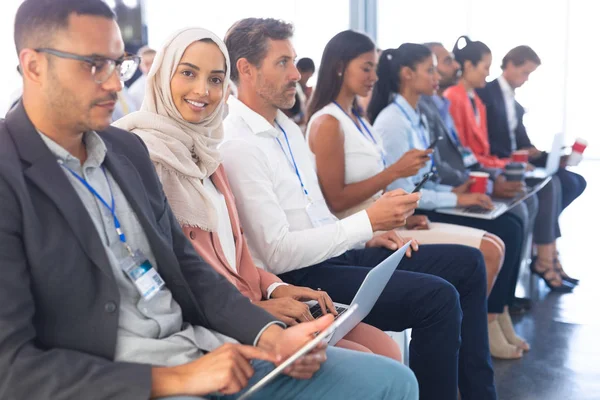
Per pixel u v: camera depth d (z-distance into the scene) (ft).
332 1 20.11
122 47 3.96
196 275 4.65
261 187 6.10
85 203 3.97
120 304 4.00
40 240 3.63
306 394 4.32
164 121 5.41
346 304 6.28
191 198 5.30
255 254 6.23
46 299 3.71
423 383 6.43
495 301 9.00
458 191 9.90
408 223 8.55
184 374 3.68
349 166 8.16
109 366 3.58
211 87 5.48
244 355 3.88
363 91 8.22
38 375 3.43
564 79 21.76
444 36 21.44
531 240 12.32
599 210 18.48
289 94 6.56
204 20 17.07
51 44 3.73
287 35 6.50
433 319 6.24
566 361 8.89
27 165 3.74
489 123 13.43
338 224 6.28
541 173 11.95
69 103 3.81
